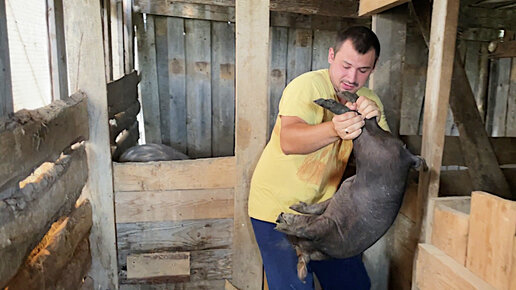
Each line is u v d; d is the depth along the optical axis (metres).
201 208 2.06
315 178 1.51
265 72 1.91
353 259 1.65
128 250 2.06
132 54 3.58
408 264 1.79
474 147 1.84
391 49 2.12
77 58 1.81
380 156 1.05
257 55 1.89
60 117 1.48
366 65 1.31
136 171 1.97
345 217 1.11
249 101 1.94
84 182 1.85
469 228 1.20
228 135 4.04
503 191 1.86
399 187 1.06
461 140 1.86
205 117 3.97
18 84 1.27
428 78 1.42
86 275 1.92
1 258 0.99
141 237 2.05
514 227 1.03
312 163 1.48
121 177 1.97
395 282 1.93
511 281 1.04
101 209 1.95
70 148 1.71
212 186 2.04
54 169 1.45
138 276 2.08
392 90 2.16
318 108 1.37
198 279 2.14
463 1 3.32
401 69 2.15
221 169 2.03
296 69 3.99
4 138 1.02
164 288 2.15
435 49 1.37
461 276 1.19
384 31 2.10
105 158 1.91
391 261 1.97
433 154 1.41
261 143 1.98
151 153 2.50
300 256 1.21
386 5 1.81
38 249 1.36
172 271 2.10
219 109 3.97
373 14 2.09
